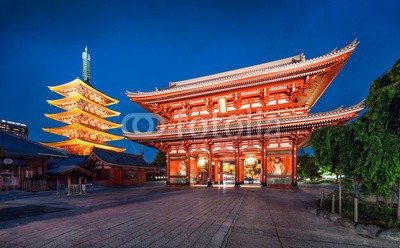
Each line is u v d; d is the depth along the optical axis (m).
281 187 25.73
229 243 7.21
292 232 8.35
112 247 6.86
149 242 7.28
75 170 23.27
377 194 8.48
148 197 18.95
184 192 22.47
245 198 17.38
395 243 7.24
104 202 16.28
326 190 24.77
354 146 8.74
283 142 26.44
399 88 8.14
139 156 47.38
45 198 19.53
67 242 7.28
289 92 26.75
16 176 30.56
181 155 32.38
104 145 60.88
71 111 57.53
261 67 33.44
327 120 22.31
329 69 23.66
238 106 29.55
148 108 34.66
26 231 8.48
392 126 8.79
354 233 8.25
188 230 8.58
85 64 70.12
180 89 29.66
